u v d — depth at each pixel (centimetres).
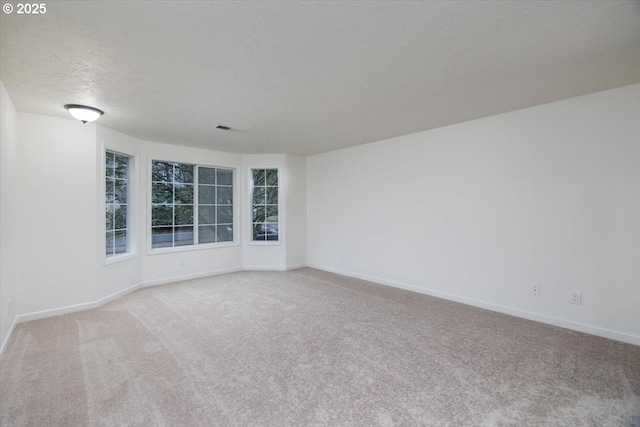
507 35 194
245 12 168
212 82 261
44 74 243
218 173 580
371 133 445
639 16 175
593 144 296
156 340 288
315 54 216
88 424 177
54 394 205
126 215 458
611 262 288
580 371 231
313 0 158
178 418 182
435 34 192
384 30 188
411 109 337
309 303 397
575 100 305
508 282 354
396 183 473
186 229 537
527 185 338
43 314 346
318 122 383
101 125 389
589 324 299
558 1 161
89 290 376
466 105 326
